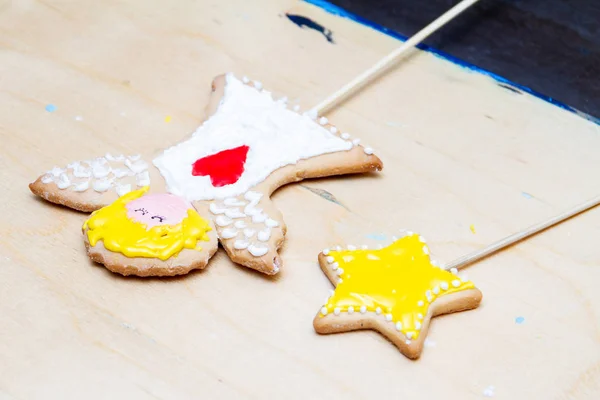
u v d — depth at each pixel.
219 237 0.47
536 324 0.46
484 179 0.51
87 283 0.46
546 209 0.50
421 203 0.50
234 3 0.58
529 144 0.53
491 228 0.49
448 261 0.48
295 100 0.54
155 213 0.46
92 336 0.44
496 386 0.44
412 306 0.45
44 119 0.52
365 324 0.45
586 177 0.51
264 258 0.46
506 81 0.56
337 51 0.56
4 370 0.43
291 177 0.49
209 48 0.56
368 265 0.46
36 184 0.48
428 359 0.45
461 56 0.57
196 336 0.45
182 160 0.49
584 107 0.55
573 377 0.45
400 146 0.52
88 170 0.48
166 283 0.46
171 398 0.43
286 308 0.46
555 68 0.57
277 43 0.56
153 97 0.53
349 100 0.54
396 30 0.58
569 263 0.48
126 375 0.43
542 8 0.60
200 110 0.53
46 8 0.57
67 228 0.47
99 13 0.57
